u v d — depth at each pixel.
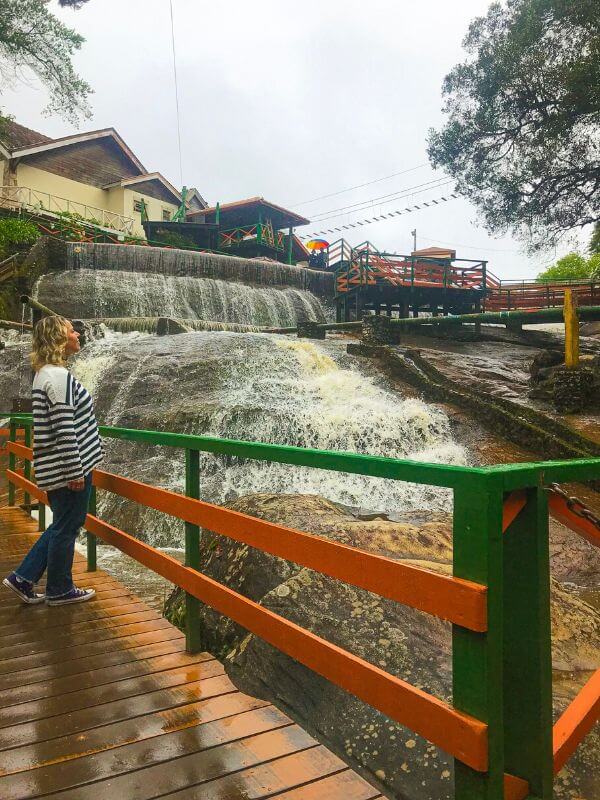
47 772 2.06
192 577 2.93
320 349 15.16
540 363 13.29
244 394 12.02
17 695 2.62
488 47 19.28
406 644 2.97
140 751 2.18
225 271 25.47
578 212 19.56
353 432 10.97
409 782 2.32
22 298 15.38
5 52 24.36
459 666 1.48
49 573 3.78
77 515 3.68
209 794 1.93
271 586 3.70
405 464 1.65
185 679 2.78
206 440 2.80
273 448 2.29
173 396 11.96
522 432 10.88
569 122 17.77
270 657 3.05
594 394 11.65
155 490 3.39
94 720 2.40
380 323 16.11
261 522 2.33
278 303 25.53
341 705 2.73
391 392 13.09
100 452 3.72
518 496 1.48
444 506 9.16
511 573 1.49
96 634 3.35
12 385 16.23
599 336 21.86
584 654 3.15
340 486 9.69
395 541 4.06
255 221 35.94
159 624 3.51
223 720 2.40
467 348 18.22
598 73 16.25
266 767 2.08
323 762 2.11
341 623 3.12
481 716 1.41
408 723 1.61
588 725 1.62
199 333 15.98
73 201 30.55
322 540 1.97
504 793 1.41
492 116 19.36
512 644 1.48
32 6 23.73
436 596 1.51
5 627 3.45
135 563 7.19
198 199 37.72
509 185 19.61
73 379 3.54
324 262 35.84
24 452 6.54
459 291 22.25
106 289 21.59
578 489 8.51
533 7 17.64
